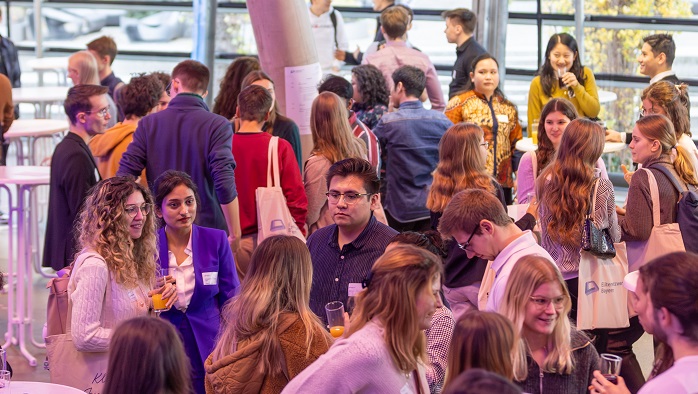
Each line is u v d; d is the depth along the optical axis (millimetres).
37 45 11695
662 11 9547
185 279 4035
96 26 11680
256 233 5277
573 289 4473
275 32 6312
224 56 11133
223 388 3168
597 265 4395
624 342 4629
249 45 11062
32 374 5625
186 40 11531
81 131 5410
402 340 2701
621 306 4434
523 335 3057
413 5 10484
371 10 10555
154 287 3852
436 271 2764
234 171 5250
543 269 2996
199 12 10781
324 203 5449
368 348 2676
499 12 9961
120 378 2438
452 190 4715
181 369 2518
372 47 8898
